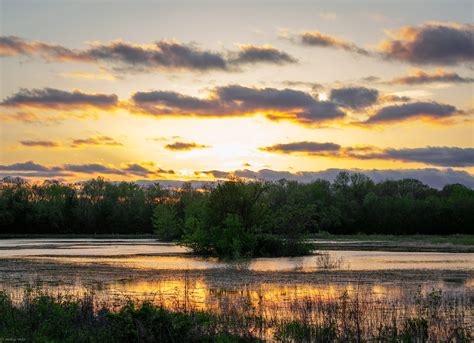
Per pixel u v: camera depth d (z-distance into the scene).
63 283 36.38
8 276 40.59
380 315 24.20
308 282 36.69
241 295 29.38
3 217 142.12
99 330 19.30
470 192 173.62
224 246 60.00
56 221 148.25
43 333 19.45
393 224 143.12
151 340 17.94
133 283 36.25
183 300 28.52
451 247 80.88
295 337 20.14
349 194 172.12
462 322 22.73
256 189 66.12
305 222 65.44
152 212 152.50
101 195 166.62
